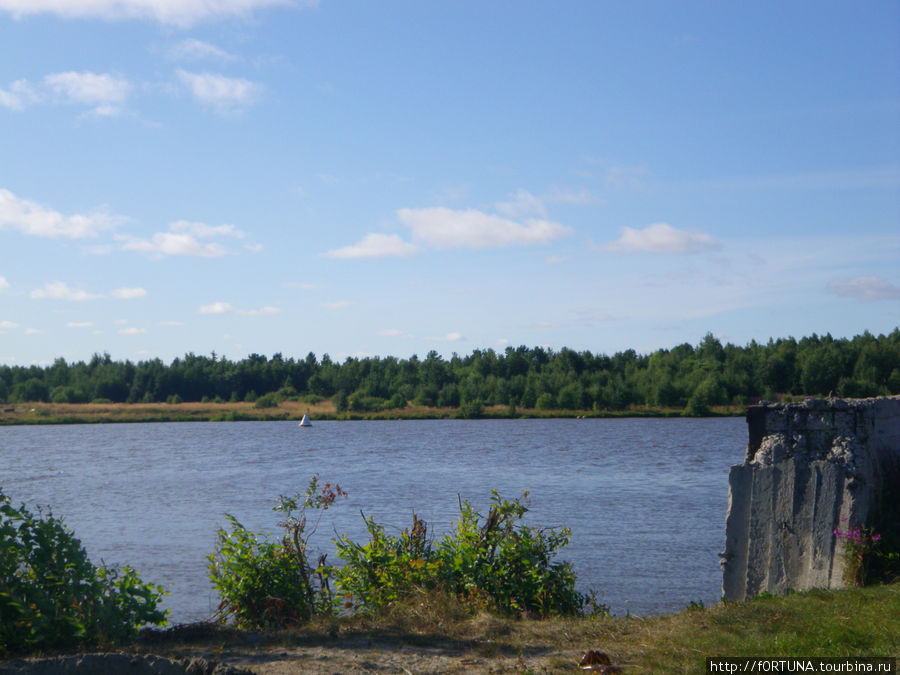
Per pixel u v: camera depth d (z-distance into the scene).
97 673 6.94
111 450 72.56
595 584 17.31
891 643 7.22
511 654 7.96
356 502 31.44
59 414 139.12
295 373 173.38
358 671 7.42
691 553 20.52
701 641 7.85
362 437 85.25
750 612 8.82
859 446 11.04
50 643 8.16
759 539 11.32
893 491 11.54
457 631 8.92
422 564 11.18
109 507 31.78
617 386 129.38
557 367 151.00
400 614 9.75
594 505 29.78
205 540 23.64
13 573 8.43
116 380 168.00
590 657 7.40
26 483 42.81
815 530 10.91
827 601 9.05
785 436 11.56
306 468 49.38
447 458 55.31
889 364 118.25
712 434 80.69
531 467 46.97
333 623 9.53
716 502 30.56
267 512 29.44
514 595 11.23
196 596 16.59
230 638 8.80
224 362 176.75
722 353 146.25
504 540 11.89
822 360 119.12
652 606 15.59
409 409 138.00
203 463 55.38
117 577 9.44
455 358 174.88
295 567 11.34
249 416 136.12
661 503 30.34
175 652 8.06
